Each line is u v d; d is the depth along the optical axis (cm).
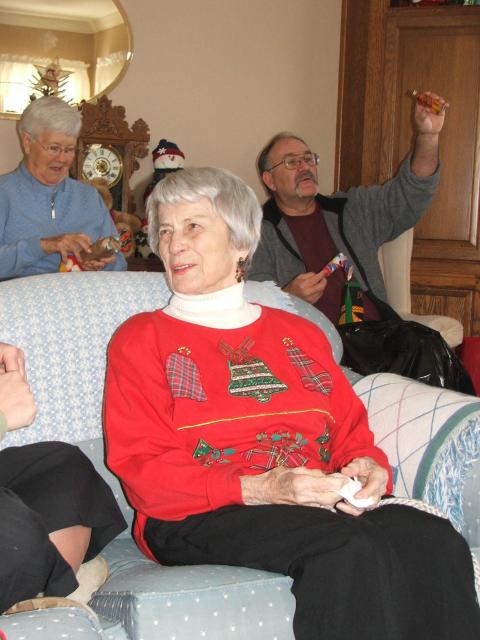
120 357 144
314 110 404
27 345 151
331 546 115
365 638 110
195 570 121
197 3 379
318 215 305
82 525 125
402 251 315
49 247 251
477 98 360
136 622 110
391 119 366
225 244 154
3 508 108
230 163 395
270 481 129
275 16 392
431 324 298
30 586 108
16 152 353
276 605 117
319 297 266
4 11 346
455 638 116
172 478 132
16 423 116
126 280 166
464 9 353
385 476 136
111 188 346
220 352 148
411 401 161
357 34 382
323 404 150
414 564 117
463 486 148
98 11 359
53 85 349
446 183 368
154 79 376
